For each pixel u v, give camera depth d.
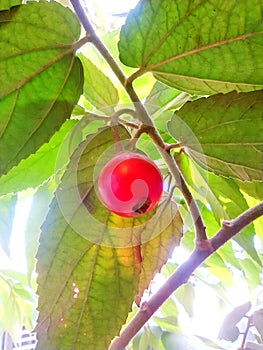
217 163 0.08
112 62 0.08
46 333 0.08
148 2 0.07
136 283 0.08
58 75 0.07
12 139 0.07
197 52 0.08
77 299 0.08
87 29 0.07
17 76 0.07
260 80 0.08
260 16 0.07
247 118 0.08
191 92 0.09
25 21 0.07
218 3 0.07
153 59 0.08
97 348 0.08
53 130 0.07
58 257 0.08
